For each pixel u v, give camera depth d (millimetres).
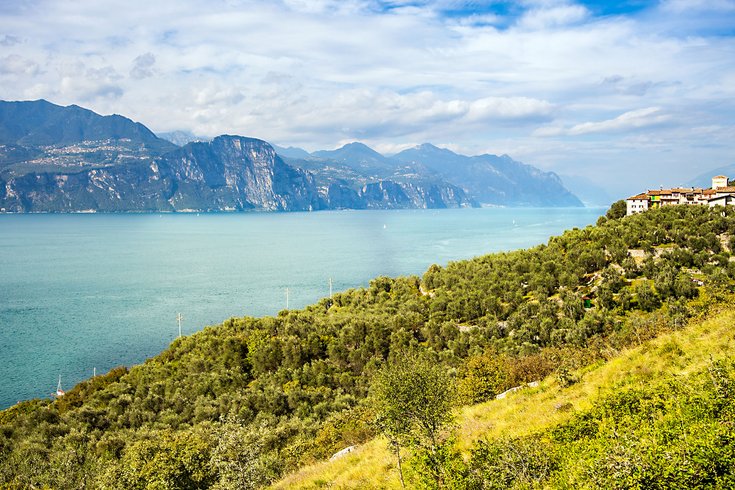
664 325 40000
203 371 81562
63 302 152750
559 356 44625
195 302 154750
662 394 19859
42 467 44812
